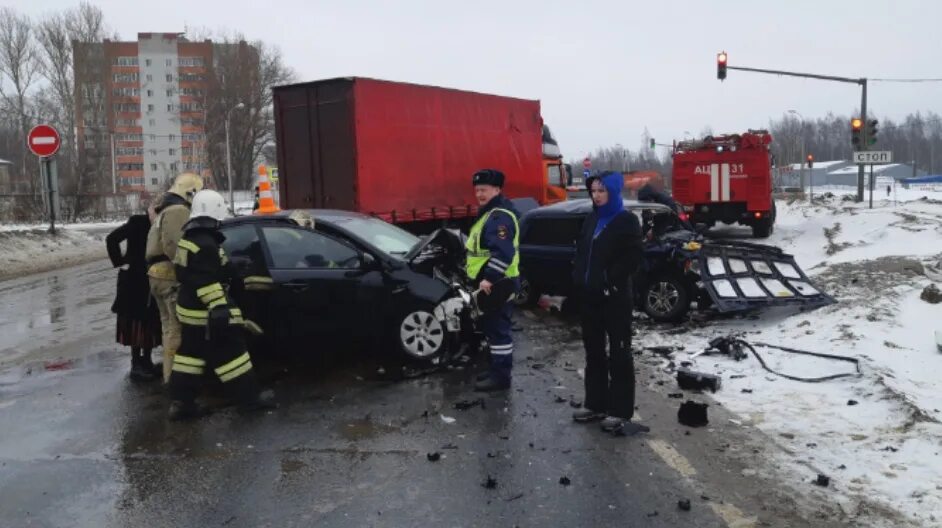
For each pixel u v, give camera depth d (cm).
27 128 6200
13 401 656
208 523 418
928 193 6331
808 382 641
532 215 1062
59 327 1001
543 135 2133
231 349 604
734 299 882
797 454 494
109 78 7106
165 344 671
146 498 453
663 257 924
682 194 2192
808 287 945
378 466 493
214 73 7594
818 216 2717
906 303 932
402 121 1395
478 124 1611
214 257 589
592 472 474
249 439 550
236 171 7619
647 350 784
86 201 3812
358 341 743
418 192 1439
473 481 465
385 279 734
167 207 644
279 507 436
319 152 1345
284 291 730
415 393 653
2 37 6053
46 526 420
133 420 599
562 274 1015
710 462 486
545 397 634
